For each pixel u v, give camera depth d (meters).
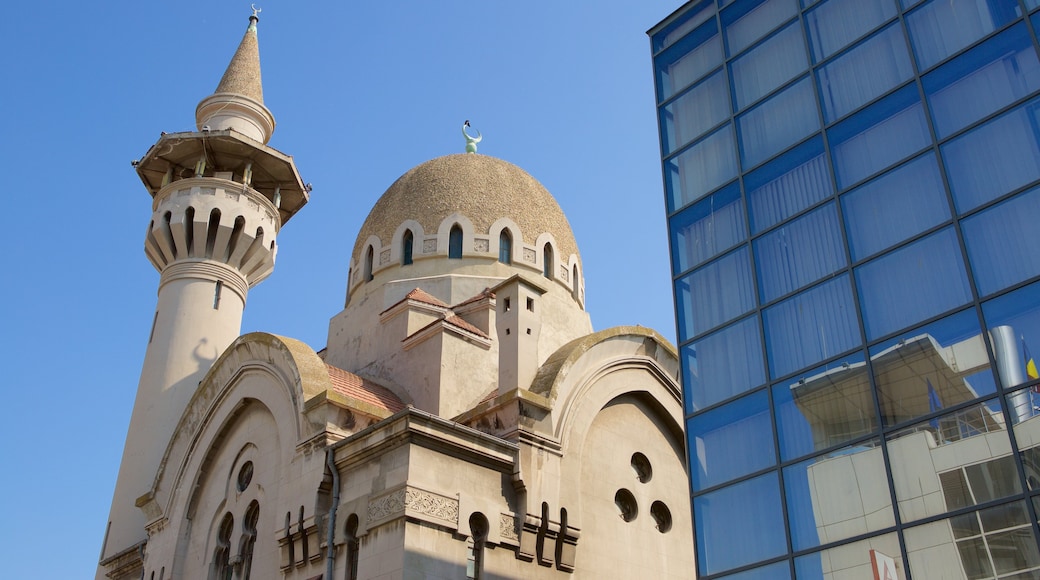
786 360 23.89
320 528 28.53
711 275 26.84
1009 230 20.52
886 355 21.75
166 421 43.69
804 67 26.73
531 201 47.38
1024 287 19.83
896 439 20.86
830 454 21.97
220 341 46.56
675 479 36.19
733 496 23.59
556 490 30.36
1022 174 20.72
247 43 56.91
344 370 40.31
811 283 24.09
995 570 18.41
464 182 46.53
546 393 31.58
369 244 46.75
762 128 27.22
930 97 23.17
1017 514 18.44
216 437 36.62
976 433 19.56
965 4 23.27
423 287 42.34
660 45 31.94
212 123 51.78
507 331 32.78
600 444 33.75
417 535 26.16
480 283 42.75
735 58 29.03
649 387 36.47
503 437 30.36
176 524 36.72
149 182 51.56
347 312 43.91
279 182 52.69
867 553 20.41
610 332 35.31
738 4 29.67
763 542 22.47
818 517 21.64
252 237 48.69
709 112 29.14
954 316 20.81
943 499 19.61
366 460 28.45
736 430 24.28
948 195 21.92
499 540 28.19
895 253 22.47
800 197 25.33
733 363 25.16
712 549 23.44
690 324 26.78
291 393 32.41
